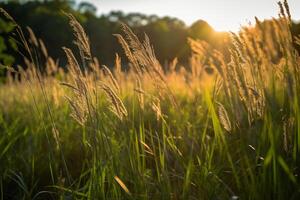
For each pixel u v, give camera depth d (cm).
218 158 99
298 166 81
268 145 86
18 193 117
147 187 92
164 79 94
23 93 210
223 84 90
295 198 74
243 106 90
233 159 97
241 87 87
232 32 86
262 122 90
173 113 130
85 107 94
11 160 132
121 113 93
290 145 84
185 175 90
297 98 82
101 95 164
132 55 94
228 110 111
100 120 97
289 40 82
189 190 89
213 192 85
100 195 92
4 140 146
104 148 94
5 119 182
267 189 79
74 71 93
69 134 152
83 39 94
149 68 93
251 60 88
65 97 94
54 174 124
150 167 113
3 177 118
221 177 94
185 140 97
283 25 82
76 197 101
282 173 79
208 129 131
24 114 186
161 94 97
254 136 89
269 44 84
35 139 138
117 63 104
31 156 130
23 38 102
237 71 87
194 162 104
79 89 93
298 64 83
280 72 92
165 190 89
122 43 93
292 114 84
